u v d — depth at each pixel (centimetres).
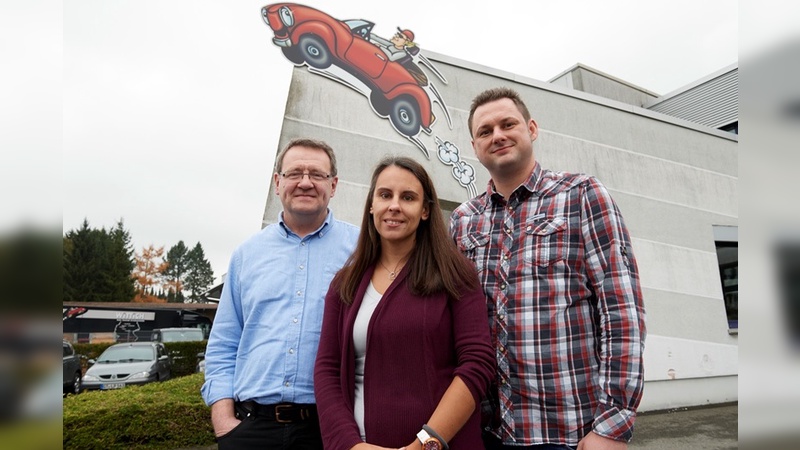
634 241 816
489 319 190
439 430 146
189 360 1341
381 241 188
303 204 222
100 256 3800
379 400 158
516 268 186
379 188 180
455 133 704
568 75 1166
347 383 167
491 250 199
